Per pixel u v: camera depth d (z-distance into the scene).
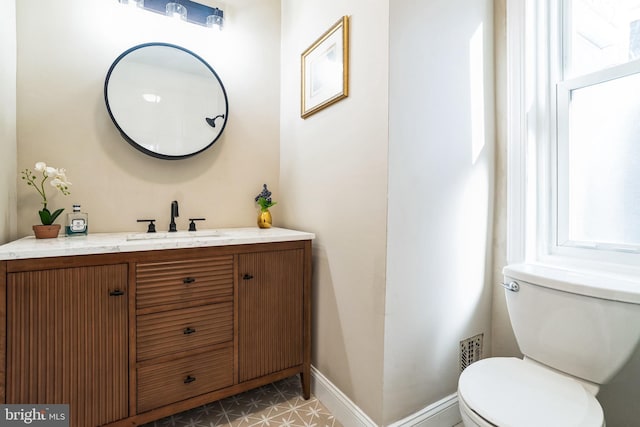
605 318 0.96
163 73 1.66
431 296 1.31
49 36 1.43
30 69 1.40
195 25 1.78
